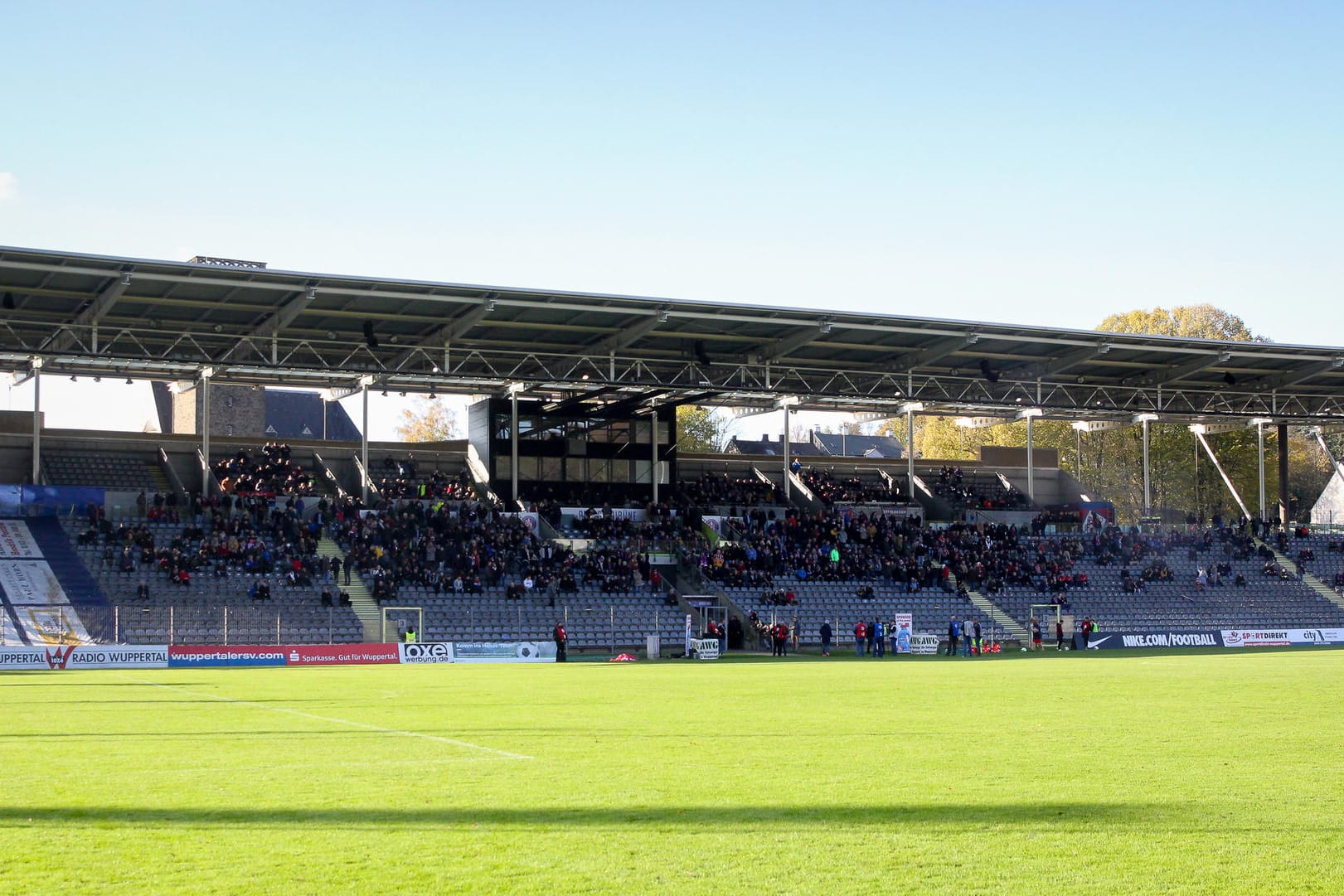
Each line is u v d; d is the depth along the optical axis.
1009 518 90.88
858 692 35.38
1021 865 12.41
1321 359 74.94
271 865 12.29
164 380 70.38
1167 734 23.48
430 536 69.62
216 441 78.81
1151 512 96.88
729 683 40.06
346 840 13.41
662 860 12.57
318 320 61.94
